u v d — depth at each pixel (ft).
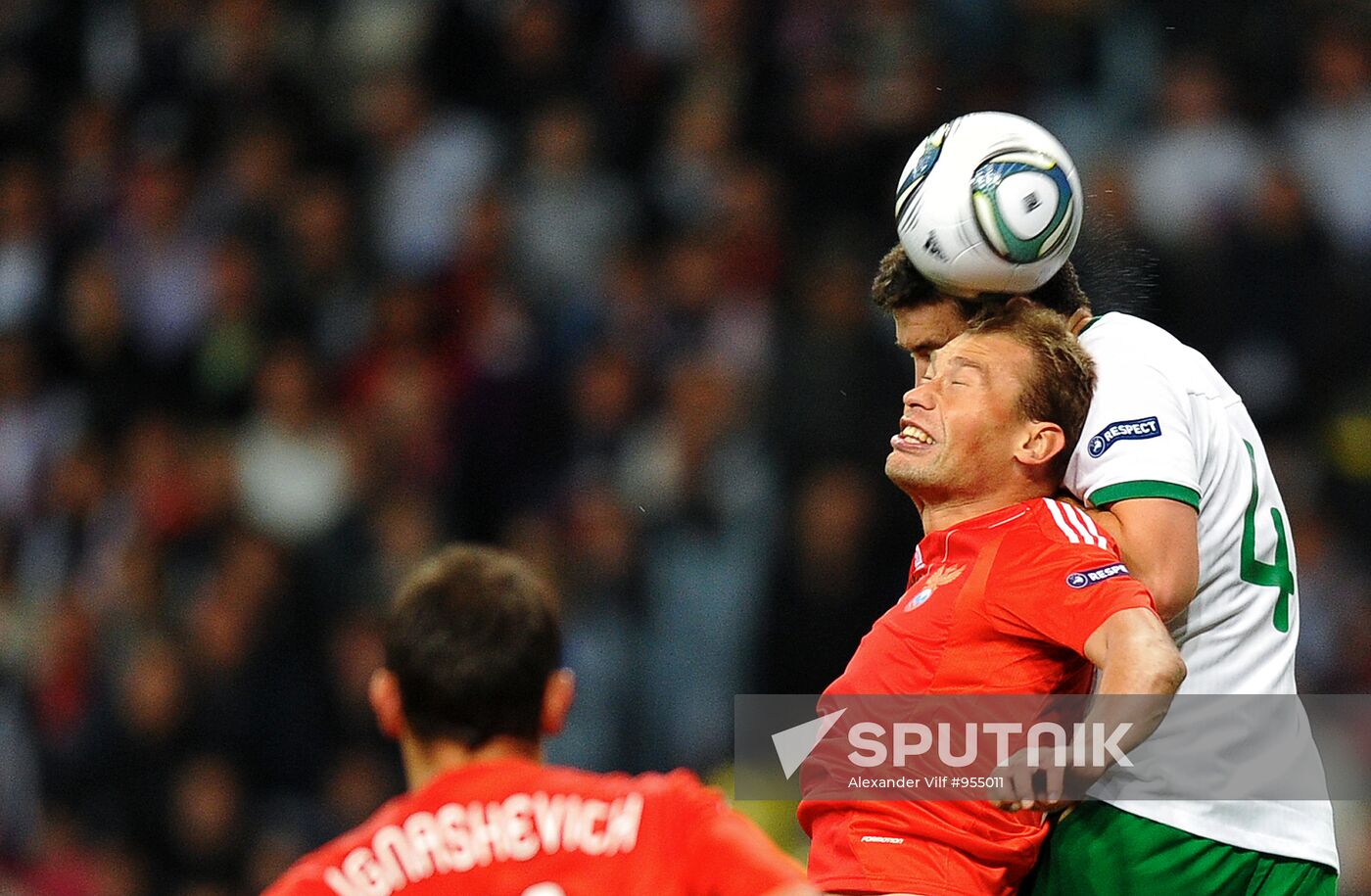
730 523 102.89
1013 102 119.65
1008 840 39.09
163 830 105.91
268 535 113.50
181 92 144.36
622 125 129.08
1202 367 42.11
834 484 97.35
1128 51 121.49
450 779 34.68
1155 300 109.91
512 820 34.27
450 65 137.39
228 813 105.19
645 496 108.78
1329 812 42.52
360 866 34.01
